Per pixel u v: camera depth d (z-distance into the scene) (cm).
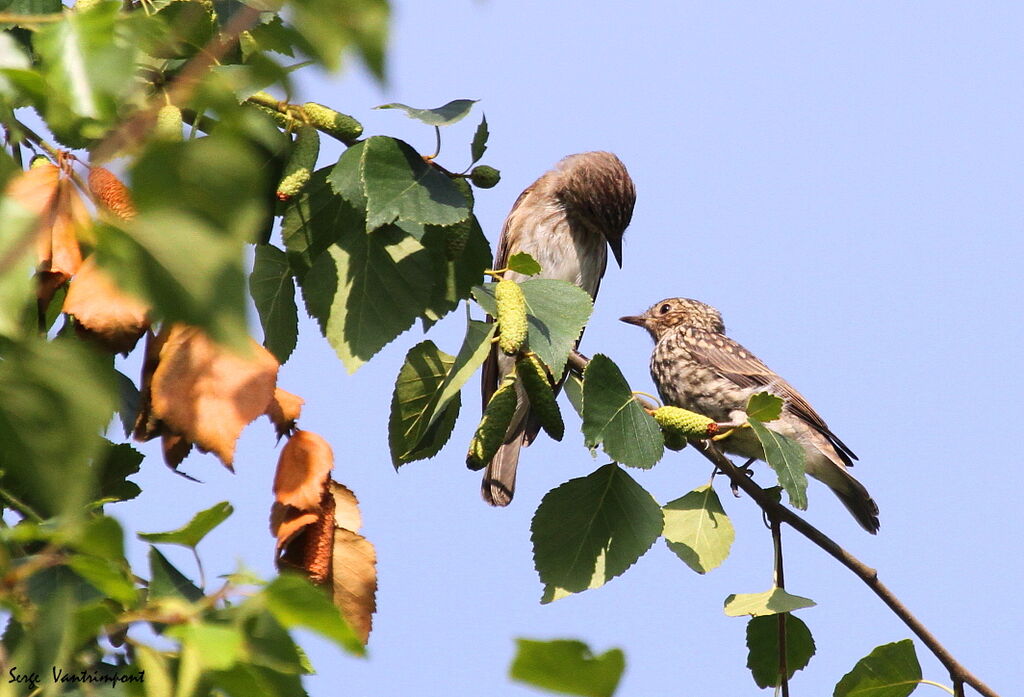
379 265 833
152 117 314
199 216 303
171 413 498
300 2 341
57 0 629
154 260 296
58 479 339
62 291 608
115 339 478
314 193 824
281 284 849
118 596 375
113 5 398
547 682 343
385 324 827
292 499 561
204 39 612
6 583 372
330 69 347
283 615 370
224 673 398
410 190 798
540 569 874
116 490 634
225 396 501
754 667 1019
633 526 878
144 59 594
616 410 875
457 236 840
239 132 352
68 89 389
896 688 982
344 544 588
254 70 352
